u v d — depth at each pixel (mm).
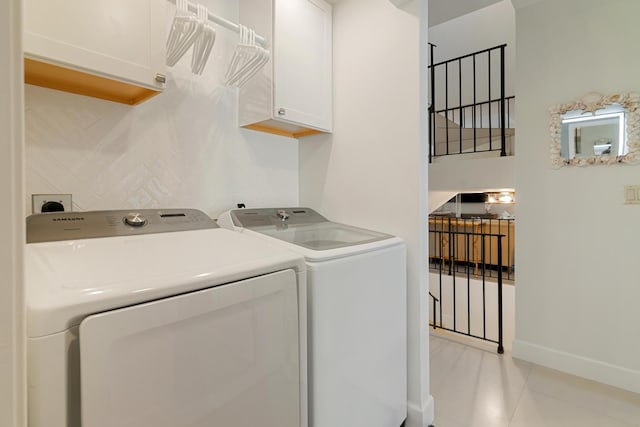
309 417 1054
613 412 1721
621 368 1933
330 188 1944
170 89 1462
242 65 1492
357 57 1799
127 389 601
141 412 619
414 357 1628
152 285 652
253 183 1820
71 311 548
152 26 1137
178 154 1491
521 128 2279
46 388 524
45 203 1134
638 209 1872
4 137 363
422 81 1599
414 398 1629
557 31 2129
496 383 2008
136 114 1354
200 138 1571
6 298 367
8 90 365
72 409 550
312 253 1106
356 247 1274
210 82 1608
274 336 895
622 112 1909
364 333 1272
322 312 1070
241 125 1719
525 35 2254
